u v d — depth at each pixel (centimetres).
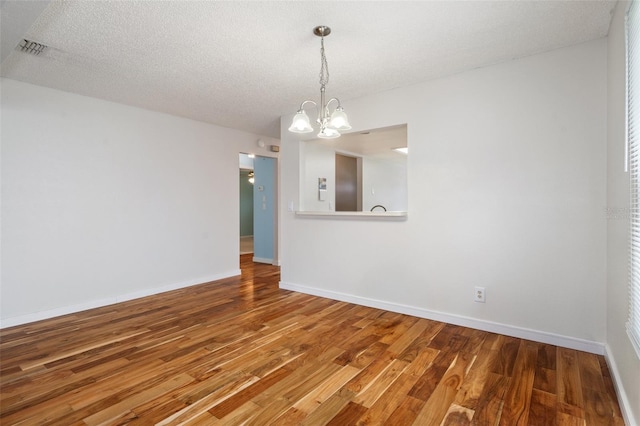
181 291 418
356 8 195
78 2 187
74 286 340
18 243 305
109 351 244
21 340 266
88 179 350
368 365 221
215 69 281
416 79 302
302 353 240
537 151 255
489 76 274
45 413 171
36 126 316
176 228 430
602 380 199
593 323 236
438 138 300
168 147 420
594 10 198
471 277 285
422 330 282
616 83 198
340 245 372
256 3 189
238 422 164
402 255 325
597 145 233
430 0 187
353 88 325
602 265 232
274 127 492
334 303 362
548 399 181
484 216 278
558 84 246
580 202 240
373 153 613
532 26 216
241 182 1202
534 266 257
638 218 152
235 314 327
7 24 193
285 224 427
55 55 254
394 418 167
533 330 258
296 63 270
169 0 186
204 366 221
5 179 299
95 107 355
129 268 383
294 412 172
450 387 194
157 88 327
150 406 177
